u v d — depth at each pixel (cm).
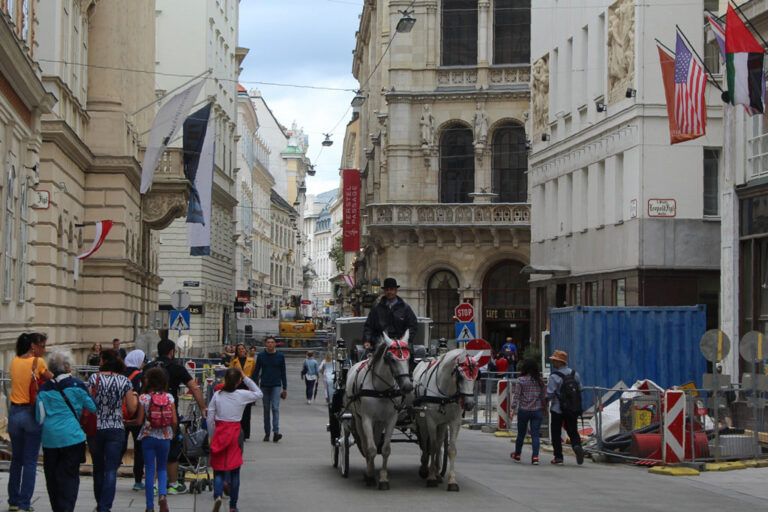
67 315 3459
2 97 2241
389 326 1736
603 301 3878
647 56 3575
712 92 3575
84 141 3703
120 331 3766
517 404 2214
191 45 7056
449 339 6375
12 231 2483
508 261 6375
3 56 2153
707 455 2148
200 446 1698
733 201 3008
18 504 1376
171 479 1653
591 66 4069
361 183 8788
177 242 6794
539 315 4800
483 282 6366
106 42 3769
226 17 8088
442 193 6500
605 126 3897
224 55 8038
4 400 2289
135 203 4172
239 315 9525
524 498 1616
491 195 6262
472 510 1486
